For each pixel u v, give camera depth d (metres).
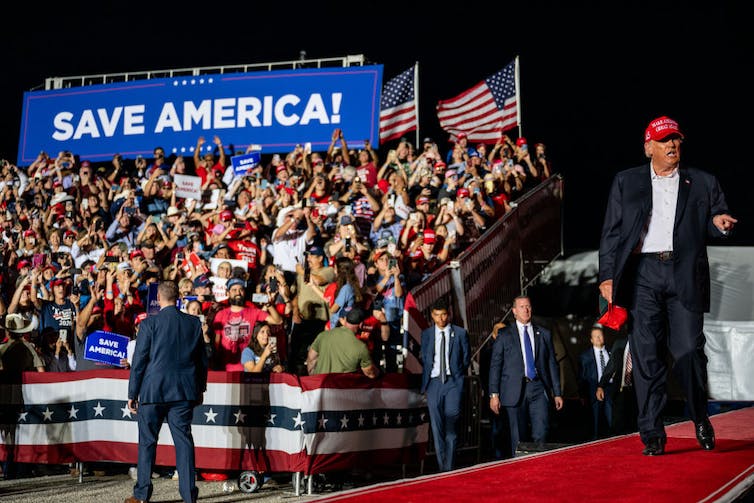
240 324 9.43
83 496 7.80
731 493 3.23
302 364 10.50
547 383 8.80
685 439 4.96
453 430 8.50
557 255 14.80
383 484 3.59
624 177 4.55
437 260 11.47
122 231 13.80
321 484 8.37
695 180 4.45
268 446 7.99
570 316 15.14
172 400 6.79
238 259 11.84
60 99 16.91
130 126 16.48
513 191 13.99
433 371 8.61
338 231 11.48
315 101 15.77
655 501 3.11
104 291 11.02
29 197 15.88
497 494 3.30
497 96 16.38
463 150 14.84
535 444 5.66
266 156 17.47
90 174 15.31
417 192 13.91
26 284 10.12
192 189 13.74
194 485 6.86
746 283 14.36
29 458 8.77
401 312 10.26
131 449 8.48
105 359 8.70
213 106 16.17
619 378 11.12
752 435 5.10
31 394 8.84
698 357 4.38
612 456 4.37
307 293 10.91
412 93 16.20
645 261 4.47
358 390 8.12
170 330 6.89
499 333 8.99
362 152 14.84
